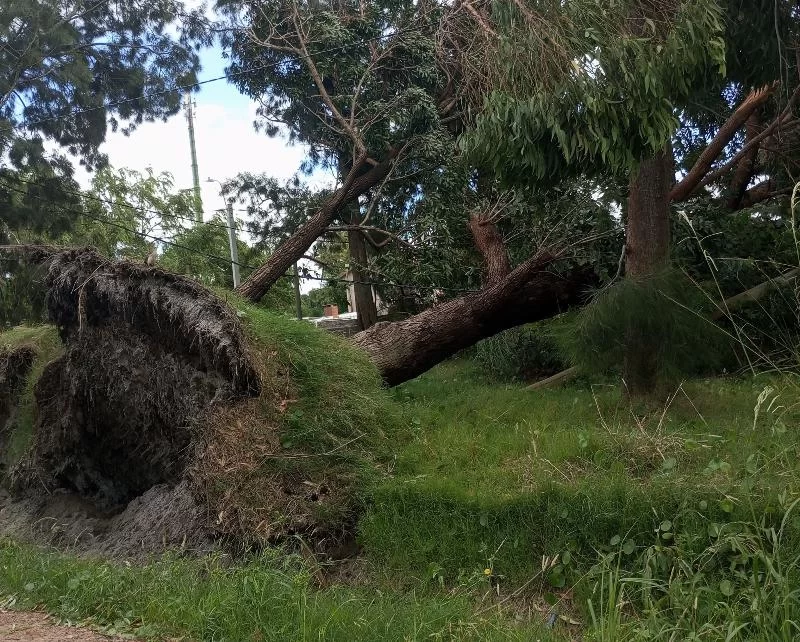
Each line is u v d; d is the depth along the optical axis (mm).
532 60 6516
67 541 8906
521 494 5762
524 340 14508
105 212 26797
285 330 8156
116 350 8977
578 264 11008
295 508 6484
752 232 11258
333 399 7645
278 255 13992
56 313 9773
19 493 10594
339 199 14383
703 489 5125
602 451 6215
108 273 8797
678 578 4523
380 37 16062
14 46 16328
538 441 6949
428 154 14773
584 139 6406
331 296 33875
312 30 16016
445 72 15430
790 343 6844
